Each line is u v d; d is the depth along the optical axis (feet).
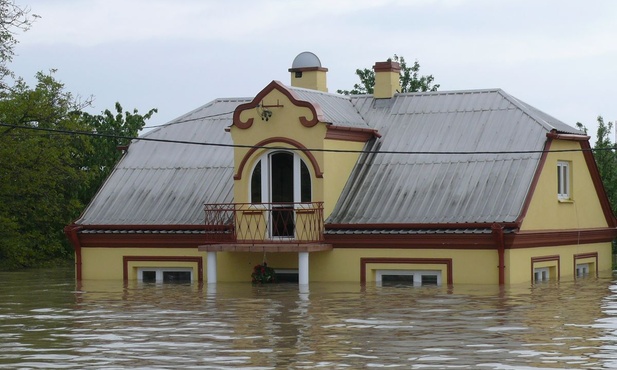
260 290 121.90
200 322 89.86
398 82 153.38
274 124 136.67
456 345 74.59
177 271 142.00
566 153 142.20
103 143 214.69
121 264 144.36
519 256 126.62
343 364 67.36
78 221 147.74
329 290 120.06
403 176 137.18
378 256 130.62
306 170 136.15
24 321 92.84
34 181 190.29
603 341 75.97
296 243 132.05
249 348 74.54
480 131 139.03
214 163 150.51
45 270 175.52
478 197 130.31
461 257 126.21
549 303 102.22
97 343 78.18
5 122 191.01
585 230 144.25
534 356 69.56
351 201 136.26
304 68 164.66
